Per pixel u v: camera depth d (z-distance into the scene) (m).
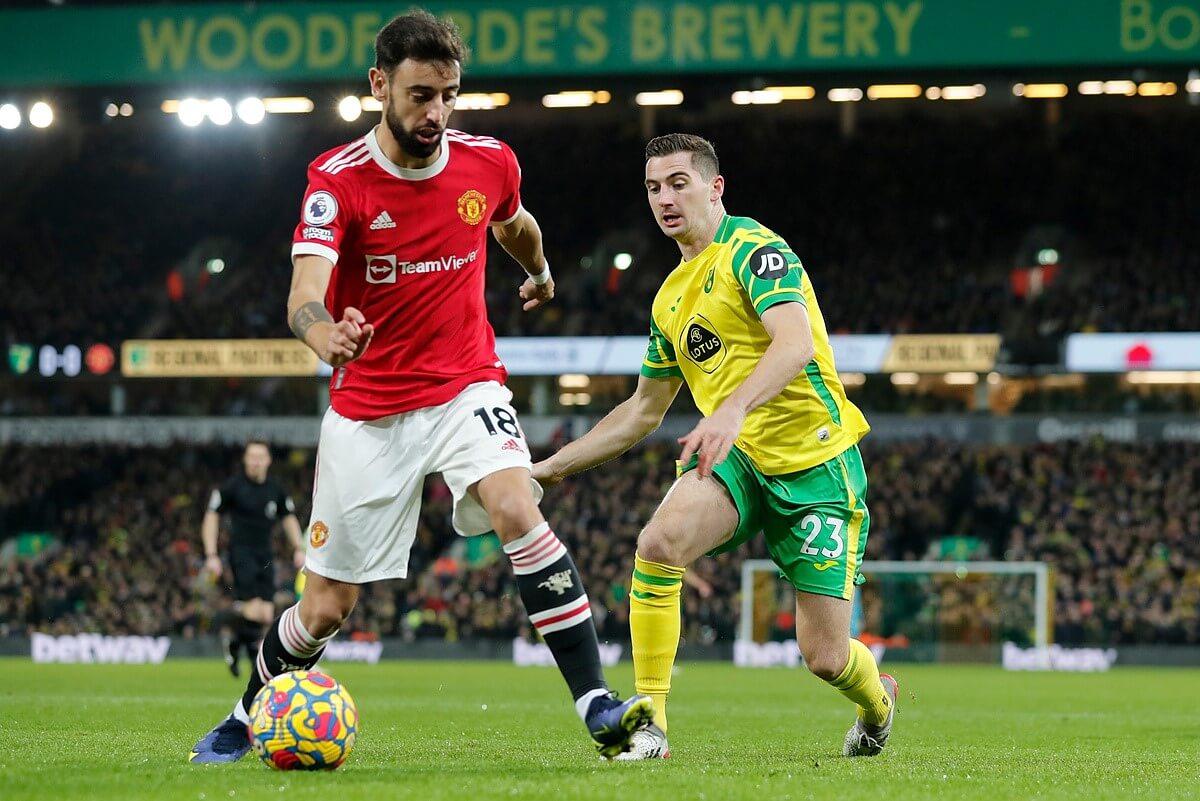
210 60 113.38
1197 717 41.28
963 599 102.75
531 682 64.06
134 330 137.00
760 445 21.89
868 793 16.27
